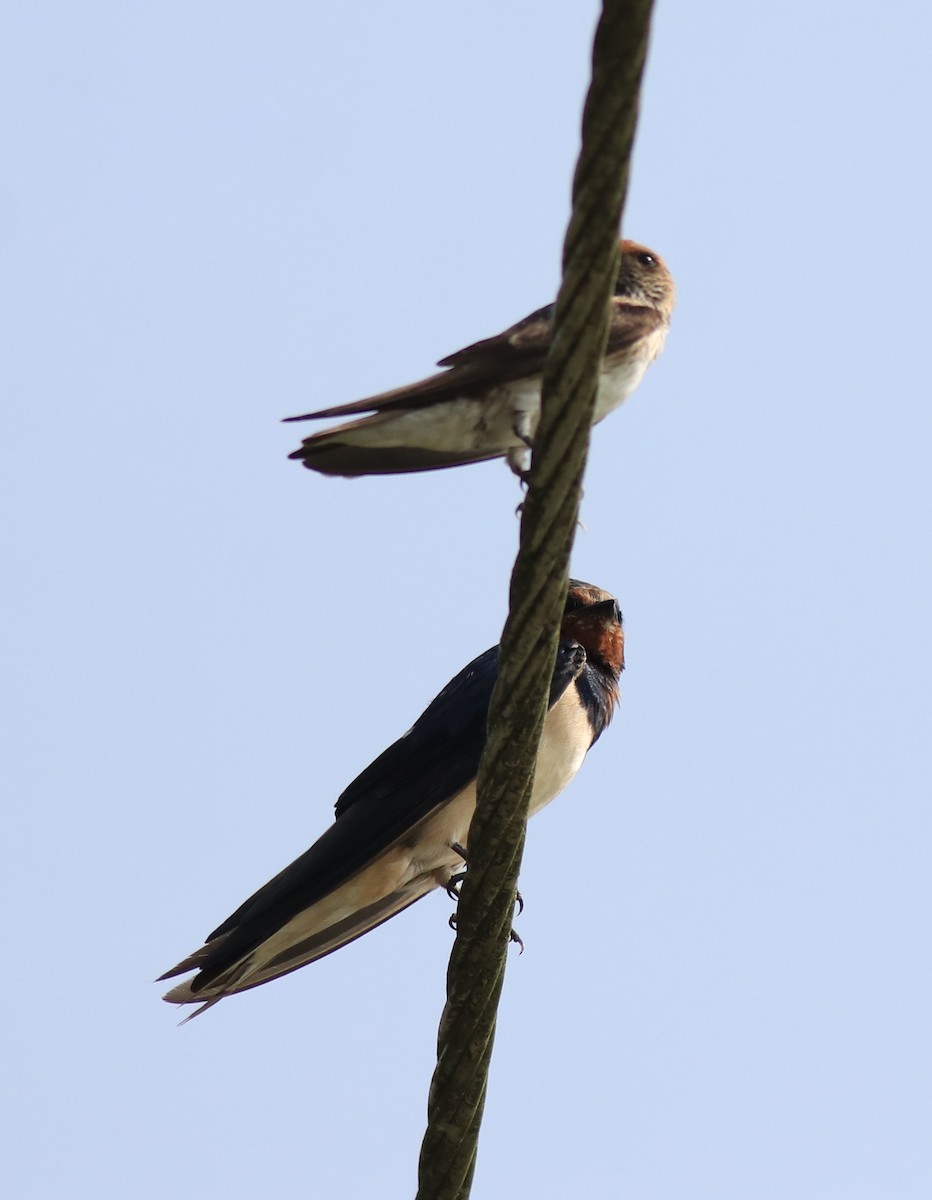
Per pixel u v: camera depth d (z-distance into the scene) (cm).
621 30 623
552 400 710
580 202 659
